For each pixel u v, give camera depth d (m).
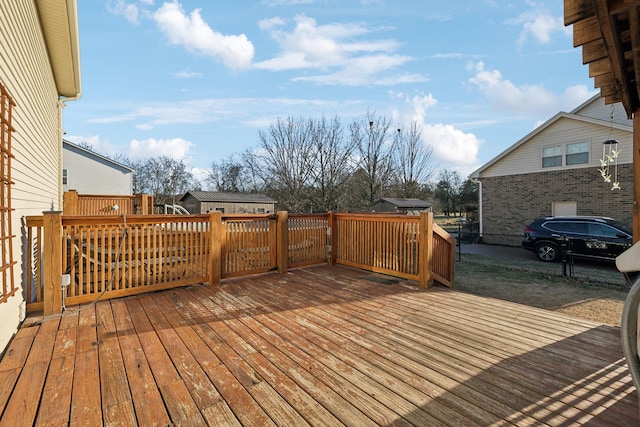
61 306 3.31
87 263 3.60
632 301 1.31
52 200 6.59
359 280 4.74
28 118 3.89
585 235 8.51
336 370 2.19
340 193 23.95
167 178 35.72
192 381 2.04
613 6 1.71
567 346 2.59
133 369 2.19
